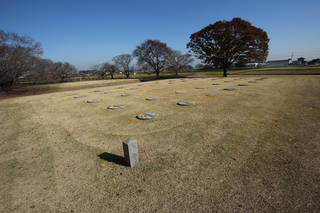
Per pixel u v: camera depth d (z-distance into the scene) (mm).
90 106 6918
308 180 2057
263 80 14172
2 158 3016
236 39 21406
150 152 2967
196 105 6094
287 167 2332
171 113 5281
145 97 8352
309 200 1767
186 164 2543
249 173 2248
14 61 15484
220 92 8633
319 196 1811
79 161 2787
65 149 3258
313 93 7379
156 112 5488
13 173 2523
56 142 3607
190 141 3314
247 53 21844
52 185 2209
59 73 37031
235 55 22641
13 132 4371
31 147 3426
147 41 33625
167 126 4199
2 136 4125
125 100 7828
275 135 3359
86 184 2197
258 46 21453
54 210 1805
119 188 2092
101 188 2109
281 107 5316
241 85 11094
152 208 1768
